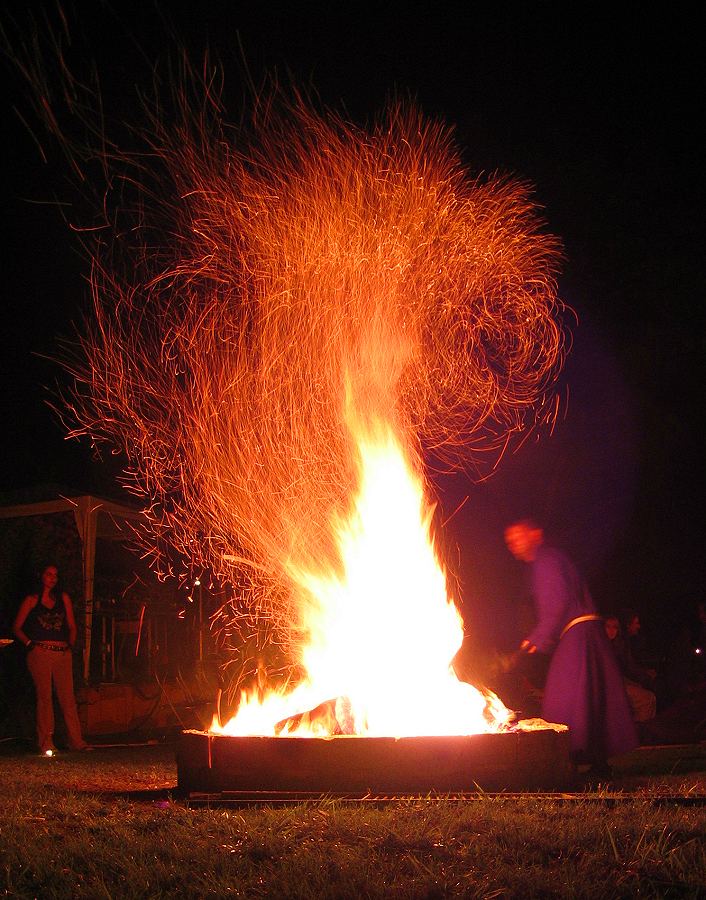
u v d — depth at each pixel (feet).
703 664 34.78
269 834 15.42
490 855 14.29
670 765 24.34
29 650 31.07
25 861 14.46
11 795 20.34
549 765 19.66
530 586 22.21
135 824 16.66
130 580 43.86
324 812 16.98
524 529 22.30
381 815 16.55
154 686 42.83
